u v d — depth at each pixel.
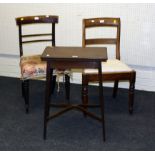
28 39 3.87
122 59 3.57
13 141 2.52
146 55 3.46
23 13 3.81
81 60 2.33
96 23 3.09
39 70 2.93
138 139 2.54
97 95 3.49
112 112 3.05
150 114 2.99
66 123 2.83
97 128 2.73
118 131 2.67
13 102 3.31
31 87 3.74
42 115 3.00
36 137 2.58
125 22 3.43
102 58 2.31
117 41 3.11
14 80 4.02
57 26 3.72
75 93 3.55
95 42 3.11
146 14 3.32
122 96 3.46
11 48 4.03
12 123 2.83
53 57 2.33
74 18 3.62
